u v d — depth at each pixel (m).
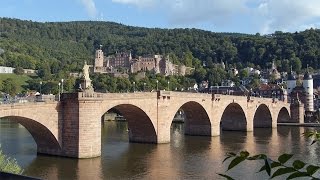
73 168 62.19
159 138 94.38
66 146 70.25
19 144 86.69
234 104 130.75
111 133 121.56
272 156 77.56
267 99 154.12
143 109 88.06
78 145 68.94
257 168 63.41
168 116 96.94
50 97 77.69
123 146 89.25
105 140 100.75
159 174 59.81
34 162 65.62
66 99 70.00
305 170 6.46
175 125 170.00
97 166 64.56
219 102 120.50
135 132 96.69
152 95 91.12
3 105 60.38
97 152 71.81
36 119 66.00
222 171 61.78
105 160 70.19
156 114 93.06
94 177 56.75
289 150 87.12
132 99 83.62
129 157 74.38
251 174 58.84
